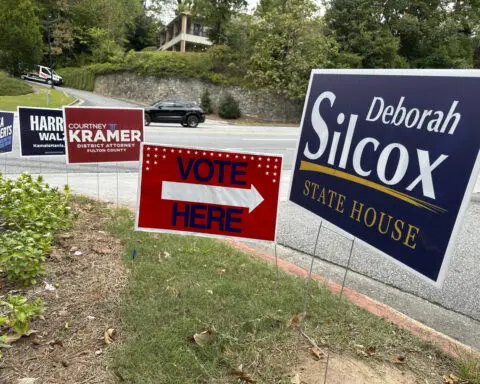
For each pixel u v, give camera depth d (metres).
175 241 4.34
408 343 2.85
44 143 5.69
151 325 2.76
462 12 44.03
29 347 2.50
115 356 2.45
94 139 5.00
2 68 40.25
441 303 3.78
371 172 2.19
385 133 2.12
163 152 3.22
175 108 21.31
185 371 2.37
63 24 48.56
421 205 1.88
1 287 3.12
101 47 44.75
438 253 1.79
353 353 2.70
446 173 1.77
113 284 3.26
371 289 3.95
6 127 6.59
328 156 2.54
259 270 3.80
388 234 2.07
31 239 3.26
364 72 2.29
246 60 33.75
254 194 3.26
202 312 2.94
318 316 3.07
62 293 3.09
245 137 17.91
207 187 3.27
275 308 3.12
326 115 2.58
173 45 52.91
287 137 19.17
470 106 1.70
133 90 36.22
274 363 2.51
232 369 2.42
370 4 36.12
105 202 5.78
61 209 4.25
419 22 39.62
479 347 3.05
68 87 43.56
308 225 5.79
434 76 1.88
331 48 32.31
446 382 2.49
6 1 38.12
